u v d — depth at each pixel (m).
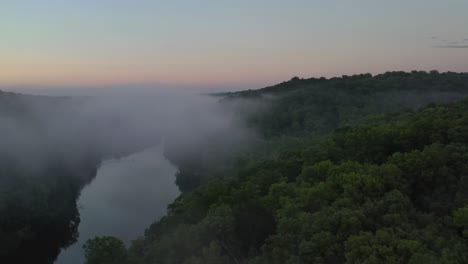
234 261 43.69
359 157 57.94
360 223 34.69
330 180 46.88
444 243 31.73
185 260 42.47
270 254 38.88
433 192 42.53
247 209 48.06
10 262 85.12
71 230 99.69
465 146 48.56
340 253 32.91
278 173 64.81
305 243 34.53
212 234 44.44
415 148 54.75
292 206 43.28
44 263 85.19
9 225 93.38
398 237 32.41
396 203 37.59
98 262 44.19
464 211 33.91
